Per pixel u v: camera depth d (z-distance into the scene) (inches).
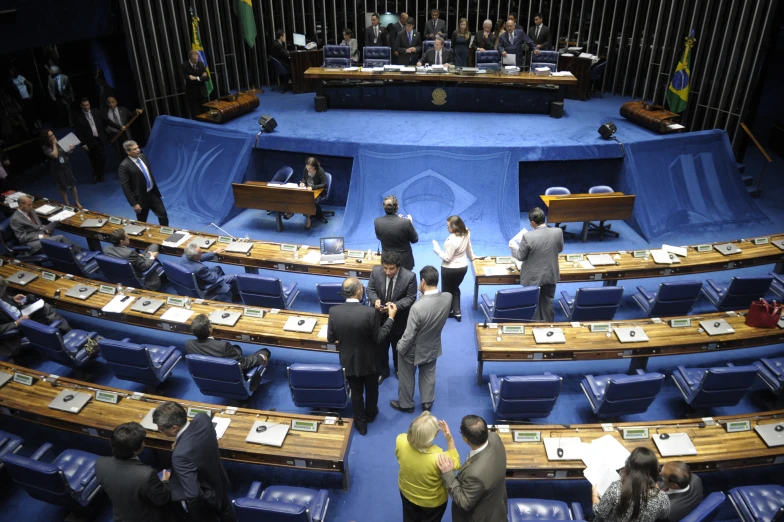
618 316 303.7
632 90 556.4
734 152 458.9
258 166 434.6
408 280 226.1
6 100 488.4
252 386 224.5
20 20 368.2
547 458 181.3
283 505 151.7
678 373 233.6
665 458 181.6
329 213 418.0
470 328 290.8
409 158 400.2
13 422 237.6
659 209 397.7
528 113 481.1
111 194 448.5
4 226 324.2
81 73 625.6
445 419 233.6
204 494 153.4
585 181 416.5
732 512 194.5
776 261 308.3
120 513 150.3
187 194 431.5
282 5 602.2
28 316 253.0
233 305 255.3
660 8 507.5
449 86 477.1
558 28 601.9
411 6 659.4
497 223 388.5
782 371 230.4
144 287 300.5
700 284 263.9
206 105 454.0
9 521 194.7
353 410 229.0
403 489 156.1
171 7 492.7
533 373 261.6
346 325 199.3
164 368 238.4
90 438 229.1
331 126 443.8
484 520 144.6
